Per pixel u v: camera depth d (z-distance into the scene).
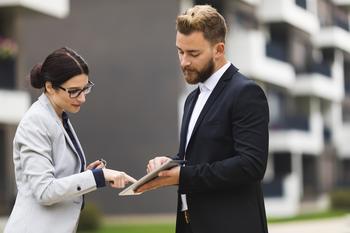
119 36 29.30
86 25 29.73
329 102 44.59
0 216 20.94
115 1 29.36
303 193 40.25
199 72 4.75
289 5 35.59
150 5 29.05
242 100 4.66
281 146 35.62
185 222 5.00
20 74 22.62
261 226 4.81
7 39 21.61
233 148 4.71
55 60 4.75
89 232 20.12
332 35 43.97
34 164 4.65
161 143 28.58
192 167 4.60
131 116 28.98
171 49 28.75
